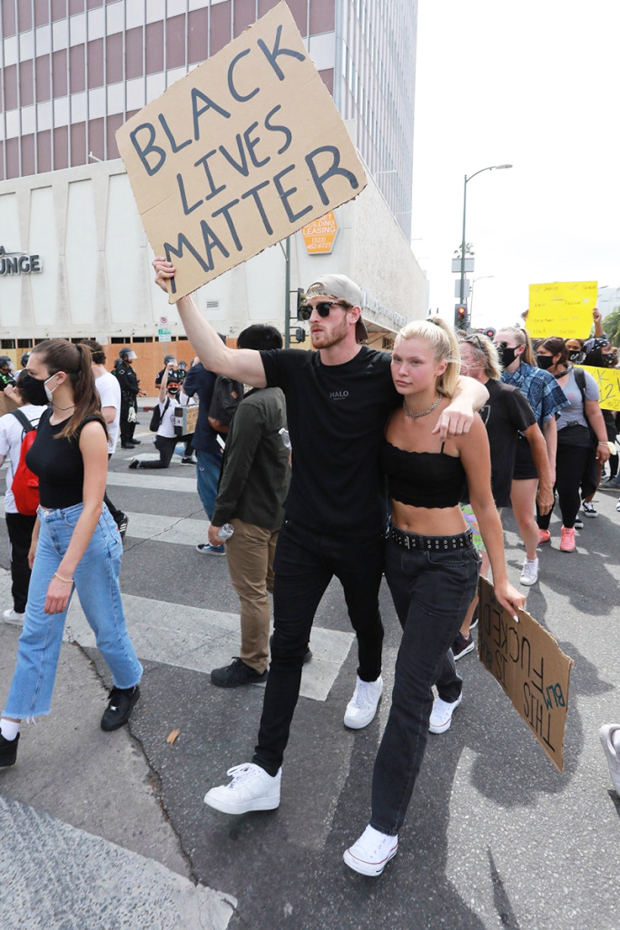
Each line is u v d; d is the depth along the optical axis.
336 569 2.07
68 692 2.79
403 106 49.41
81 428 2.19
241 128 1.88
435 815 2.05
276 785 2.04
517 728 2.55
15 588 3.39
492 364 3.18
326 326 1.91
